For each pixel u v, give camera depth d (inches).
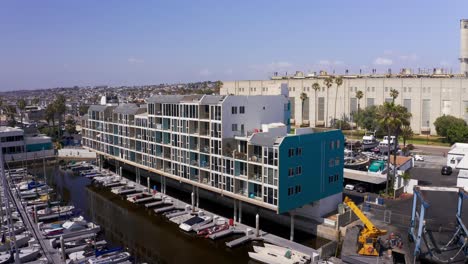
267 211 2583.7
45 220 2605.8
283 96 2856.8
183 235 2418.8
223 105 2421.3
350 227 2201.0
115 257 1972.2
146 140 3250.5
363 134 6220.5
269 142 2143.2
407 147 4562.0
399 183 3026.6
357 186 3065.9
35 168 4399.6
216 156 2503.7
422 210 1824.6
